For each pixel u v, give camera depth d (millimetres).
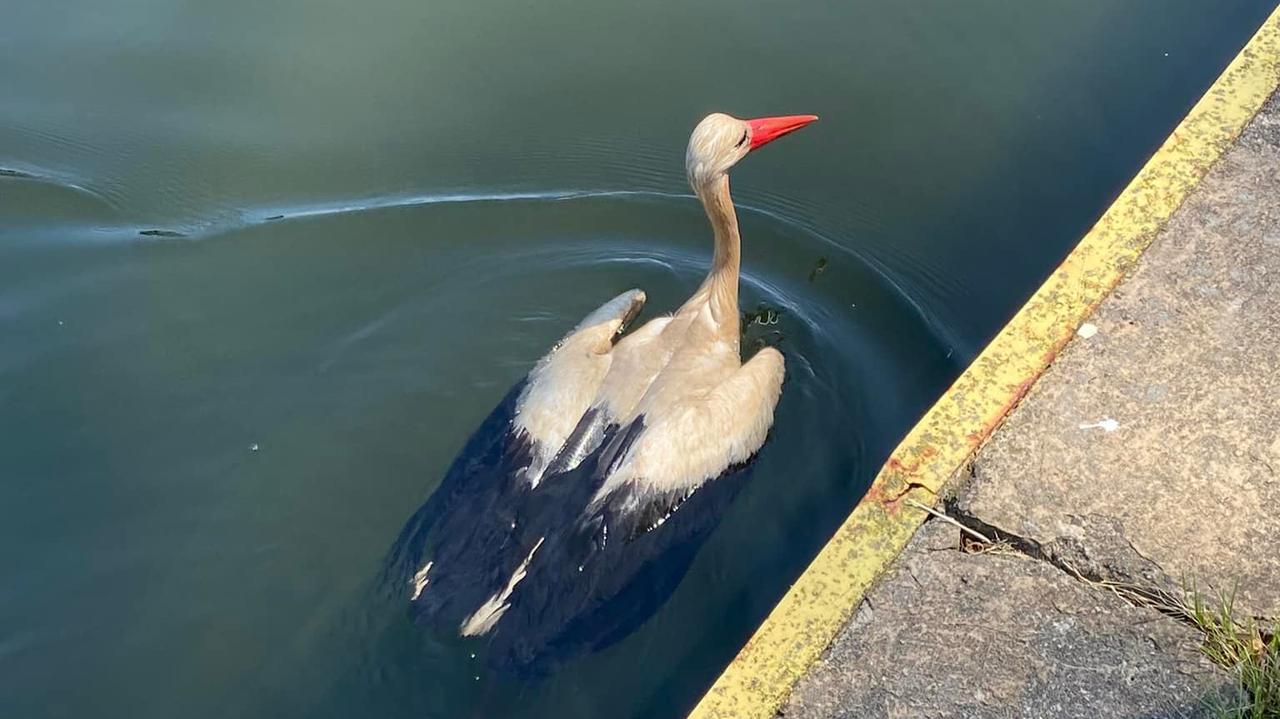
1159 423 1666
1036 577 1568
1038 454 1655
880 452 2092
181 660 1851
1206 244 1817
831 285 2359
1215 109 1975
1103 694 1482
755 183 2520
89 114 2627
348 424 2135
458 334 2281
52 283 2344
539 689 1768
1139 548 1576
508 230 2451
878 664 1524
